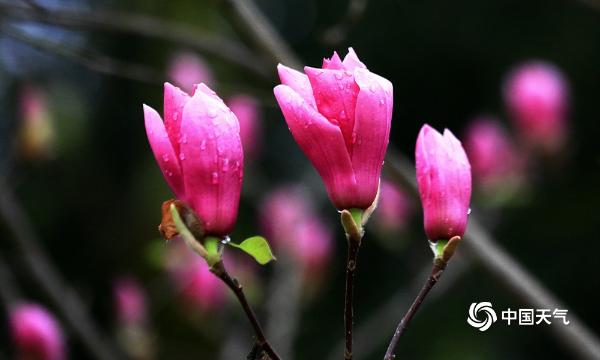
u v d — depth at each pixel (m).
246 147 7.79
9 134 10.36
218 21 10.55
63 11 5.52
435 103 14.52
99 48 10.95
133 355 7.12
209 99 2.62
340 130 2.66
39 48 5.12
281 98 2.69
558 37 13.98
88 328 6.49
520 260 12.82
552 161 8.17
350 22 5.52
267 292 7.93
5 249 7.02
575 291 12.89
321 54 14.80
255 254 2.61
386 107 2.68
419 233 9.66
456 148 2.88
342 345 7.82
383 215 8.23
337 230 12.49
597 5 6.12
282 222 7.73
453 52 14.34
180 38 5.90
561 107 8.19
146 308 7.50
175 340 9.52
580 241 12.75
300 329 12.16
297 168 12.50
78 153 11.63
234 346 7.38
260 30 5.88
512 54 14.16
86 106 11.89
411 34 14.40
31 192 11.55
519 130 8.21
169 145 2.61
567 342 5.36
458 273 7.91
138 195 11.62
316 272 7.66
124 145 12.17
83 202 11.75
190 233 2.57
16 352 6.26
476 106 14.35
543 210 12.48
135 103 12.17
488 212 8.10
